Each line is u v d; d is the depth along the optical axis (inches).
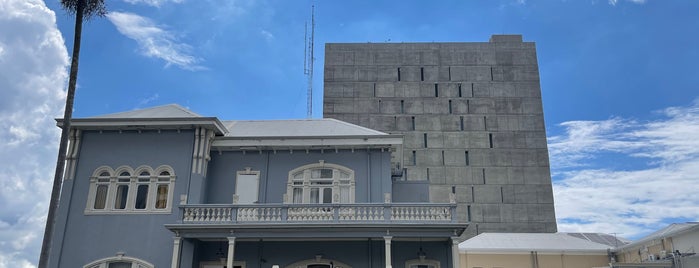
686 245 986.7
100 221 924.0
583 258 1288.1
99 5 830.5
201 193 938.1
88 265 898.1
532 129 2800.2
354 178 977.5
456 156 2746.1
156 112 1023.0
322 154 995.9
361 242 928.9
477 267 1286.9
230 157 999.0
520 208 2652.6
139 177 952.3
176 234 875.4
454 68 2915.8
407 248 927.7
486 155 2751.0
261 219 881.5
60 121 962.7
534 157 2748.5
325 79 2896.2
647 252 1139.3
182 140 970.1
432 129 2797.7
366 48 2962.6
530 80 2893.7
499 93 2866.6
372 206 881.5
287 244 933.2
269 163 994.7
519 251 1284.4
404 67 2918.3
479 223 2623.0
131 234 914.1
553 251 1283.2
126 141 973.8
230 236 866.8
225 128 1025.5
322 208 884.6
